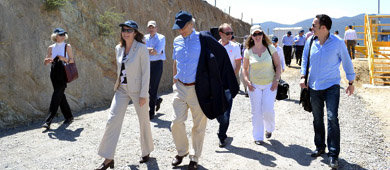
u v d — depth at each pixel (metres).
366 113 7.96
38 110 6.62
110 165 3.87
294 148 4.95
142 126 4.14
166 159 4.40
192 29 3.88
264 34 4.97
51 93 7.02
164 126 6.08
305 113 7.45
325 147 4.62
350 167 4.21
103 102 8.23
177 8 16.20
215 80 3.72
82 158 4.44
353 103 9.10
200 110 3.87
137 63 3.86
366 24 14.71
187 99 3.86
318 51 4.28
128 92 3.93
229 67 3.86
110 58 9.14
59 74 5.78
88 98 7.83
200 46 3.79
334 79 4.25
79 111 7.34
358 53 19.02
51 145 4.97
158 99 7.09
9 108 6.11
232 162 4.34
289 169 4.12
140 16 11.77
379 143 5.45
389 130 6.45
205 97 3.75
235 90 3.88
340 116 7.26
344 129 6.17
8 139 5.23
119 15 10.12
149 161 4.31
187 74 3.79
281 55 7.75
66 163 4.25
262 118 5.16
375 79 14.05
